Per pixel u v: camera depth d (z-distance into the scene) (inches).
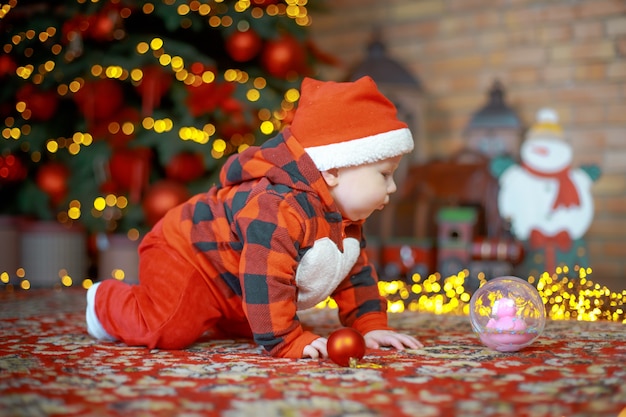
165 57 96.3
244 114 98.2
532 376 37.3
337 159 46.7
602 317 65.1
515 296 45.7
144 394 33.9
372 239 113.9
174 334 48.0
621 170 120.3
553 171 105.7
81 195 100.3
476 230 107.7
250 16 102.1
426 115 135.9
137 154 99.4
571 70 124.3
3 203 107.0
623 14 120.6
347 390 34.4
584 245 105.0
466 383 35.7
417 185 117.6
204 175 102.7
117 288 51.8
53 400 32.6
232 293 49.4
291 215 45.0
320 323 63.4
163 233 51.4
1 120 104.0
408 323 62.2
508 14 129.3
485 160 117.9
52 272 101.4
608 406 30.9
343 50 144.3
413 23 137.9
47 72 96.8
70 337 53.8
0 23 98.6
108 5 96.7
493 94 122.7
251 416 29.9
